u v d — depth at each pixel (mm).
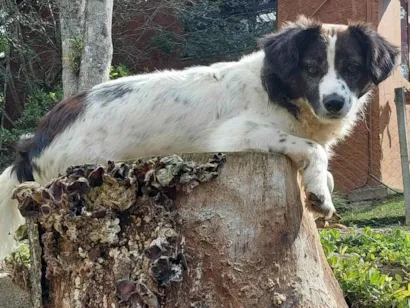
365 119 2264
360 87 938
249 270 735
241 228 739
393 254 1248
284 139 850
